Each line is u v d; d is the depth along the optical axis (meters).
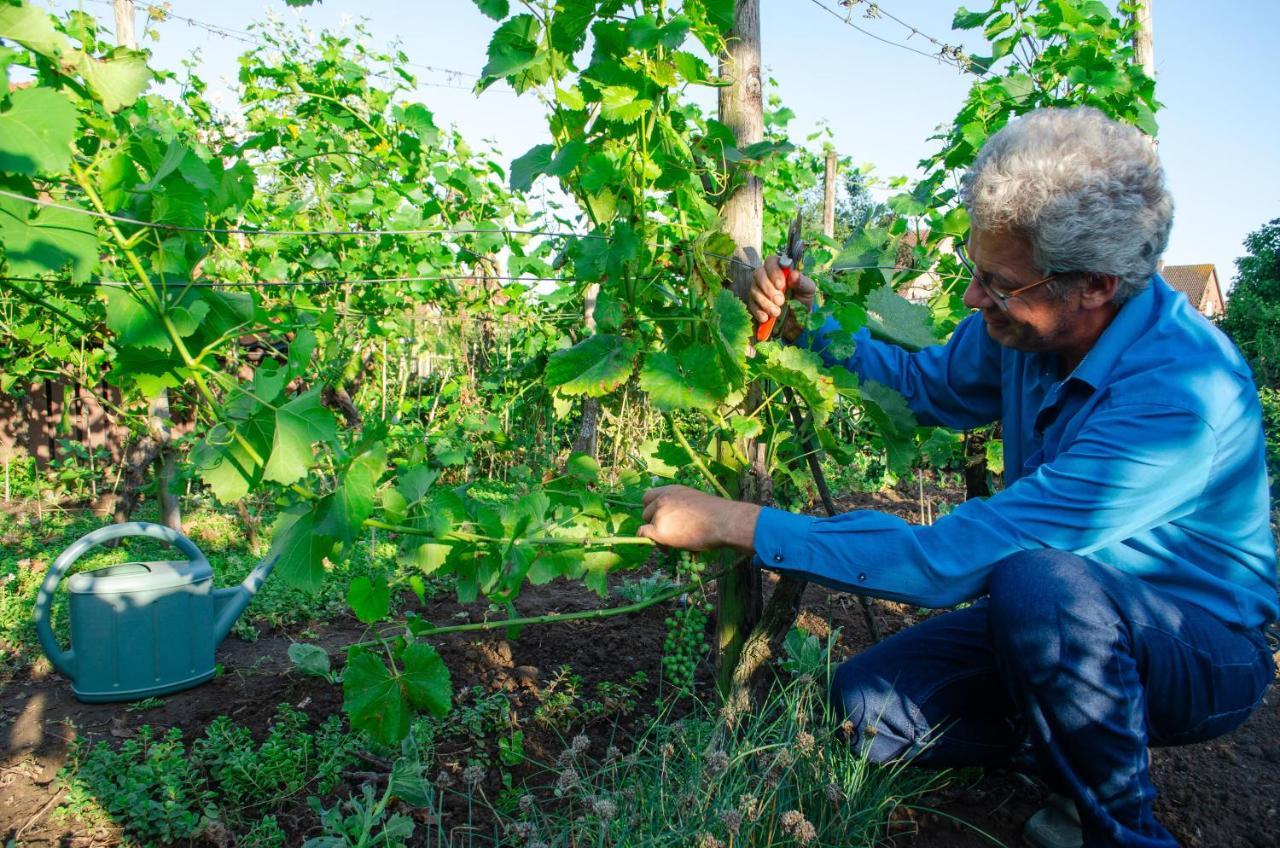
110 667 2.91
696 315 2.19
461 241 5.39
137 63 1.80
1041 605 1.67
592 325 5.51
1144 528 1.74
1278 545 4.89
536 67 2.19
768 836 1.87
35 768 2.50
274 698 2.86
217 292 1.94
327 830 2.06
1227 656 1.81
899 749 2.06
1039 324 1.81
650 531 2.01
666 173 2.15
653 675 2.96
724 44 2.29
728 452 2.39
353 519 1.80
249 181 2.15
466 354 6.14
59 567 2.92
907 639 2.13
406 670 1.98
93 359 5.42
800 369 2.06
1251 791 2.29
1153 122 4.13
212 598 3.16
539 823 2.06
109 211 1.76
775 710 2.41
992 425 3.49
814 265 2.57
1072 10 3.99
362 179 5.48
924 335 2.62
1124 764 1.70
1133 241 1.64
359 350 5.77
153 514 6.01
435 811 2.16
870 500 7.01
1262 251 26.72
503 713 2.59
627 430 6.52
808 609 3.51
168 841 2.11
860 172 7.01
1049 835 2.00
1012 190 1.65
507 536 2.05
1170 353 1.74
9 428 7.84
